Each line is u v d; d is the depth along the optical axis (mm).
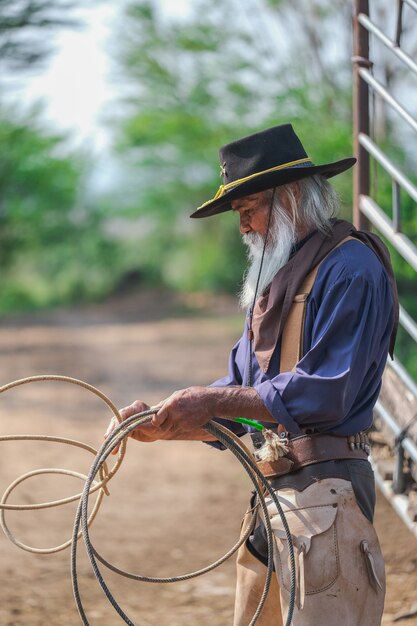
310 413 5762
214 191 70312
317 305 6023
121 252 105812
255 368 6367
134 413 6570
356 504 6062
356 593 5961
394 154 21812
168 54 52281
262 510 6375
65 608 10508
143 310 79688
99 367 38906
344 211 23359
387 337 6230
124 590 11195
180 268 97062
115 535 13578
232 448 6117
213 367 38375
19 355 44562
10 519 14328
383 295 6098
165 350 45906
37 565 12047
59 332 59719
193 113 52250
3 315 79812
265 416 5902
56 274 102250
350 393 5840
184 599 10875
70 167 89938
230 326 59500
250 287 6453
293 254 6250
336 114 33125
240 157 6285
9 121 77188
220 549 12906
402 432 8859
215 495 16094
